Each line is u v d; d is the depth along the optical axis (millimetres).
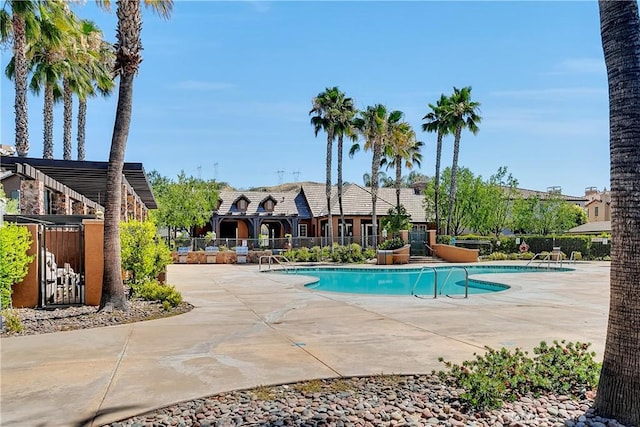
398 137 33125
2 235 8539
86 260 10180
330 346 6250
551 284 14945
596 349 6051
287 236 36781
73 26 17234
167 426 3613
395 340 6617
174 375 4902
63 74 21266
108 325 7824
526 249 30875
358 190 42406
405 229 33312
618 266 3514
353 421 3691
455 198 37344
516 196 40438
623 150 3479
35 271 9727
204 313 9094
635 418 3389
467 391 4125
